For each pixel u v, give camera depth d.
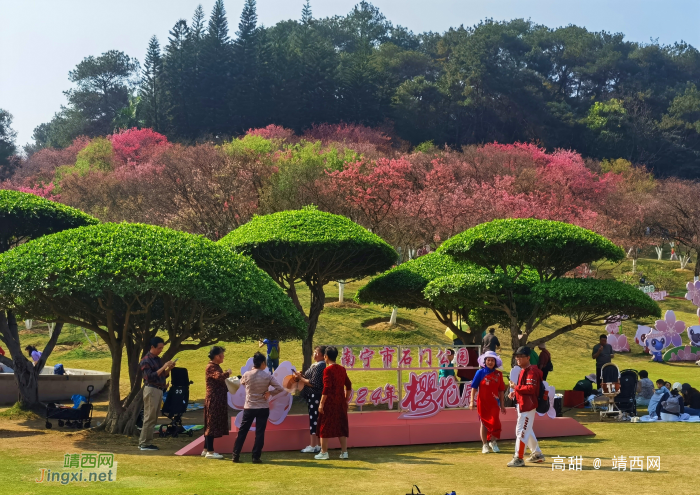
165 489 6.84
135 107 88.94
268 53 83.25
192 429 12.01
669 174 90.31
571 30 112.06
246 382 8.87
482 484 7.27
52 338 15.87
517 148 58.75
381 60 98.69
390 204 35.12
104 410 15.55
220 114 79.06
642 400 15.85
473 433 11.02
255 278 11.73
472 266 17.36
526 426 8.53
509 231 14.68
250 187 34.50
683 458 9.05
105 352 24.02
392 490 6.92
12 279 10.26
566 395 16.41
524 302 16.62
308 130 78.06
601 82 106.31
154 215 33.81
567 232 14.75
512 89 90.62
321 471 8.08
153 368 10.18
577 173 55.41
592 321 15.23
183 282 10.29
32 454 9.20
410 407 10.92
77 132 93.06
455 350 11.67
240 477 7.62
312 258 16.55
